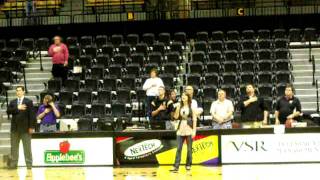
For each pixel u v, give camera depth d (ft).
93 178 40.29
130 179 39.34
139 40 76.69
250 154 45.88
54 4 83.15
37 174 42.75
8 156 48.75
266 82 61.46
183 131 41.91
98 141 47.01
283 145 45.70
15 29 78.64
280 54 66.13
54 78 62.49
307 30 70.74
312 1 81.05
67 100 60.03
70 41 73.31
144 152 46.68
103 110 57.62
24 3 83.05
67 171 44.27
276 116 47.26
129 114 57.41
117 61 66.69
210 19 76.79
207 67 64.08
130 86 62.13
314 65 62.80
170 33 77.66
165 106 48.06
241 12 76.84
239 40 70.33
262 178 38.50
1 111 59.93
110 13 78.33
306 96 61.11
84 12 82.94
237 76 62.59
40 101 60.13
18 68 68.13
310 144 45.57
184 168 44.34
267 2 79.36
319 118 52.95
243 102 46.50
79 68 62.85
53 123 48.37
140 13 80.64
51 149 47.37
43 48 72.90
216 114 46.60
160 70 64.54
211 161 46.09
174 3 81.46
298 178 38.17
